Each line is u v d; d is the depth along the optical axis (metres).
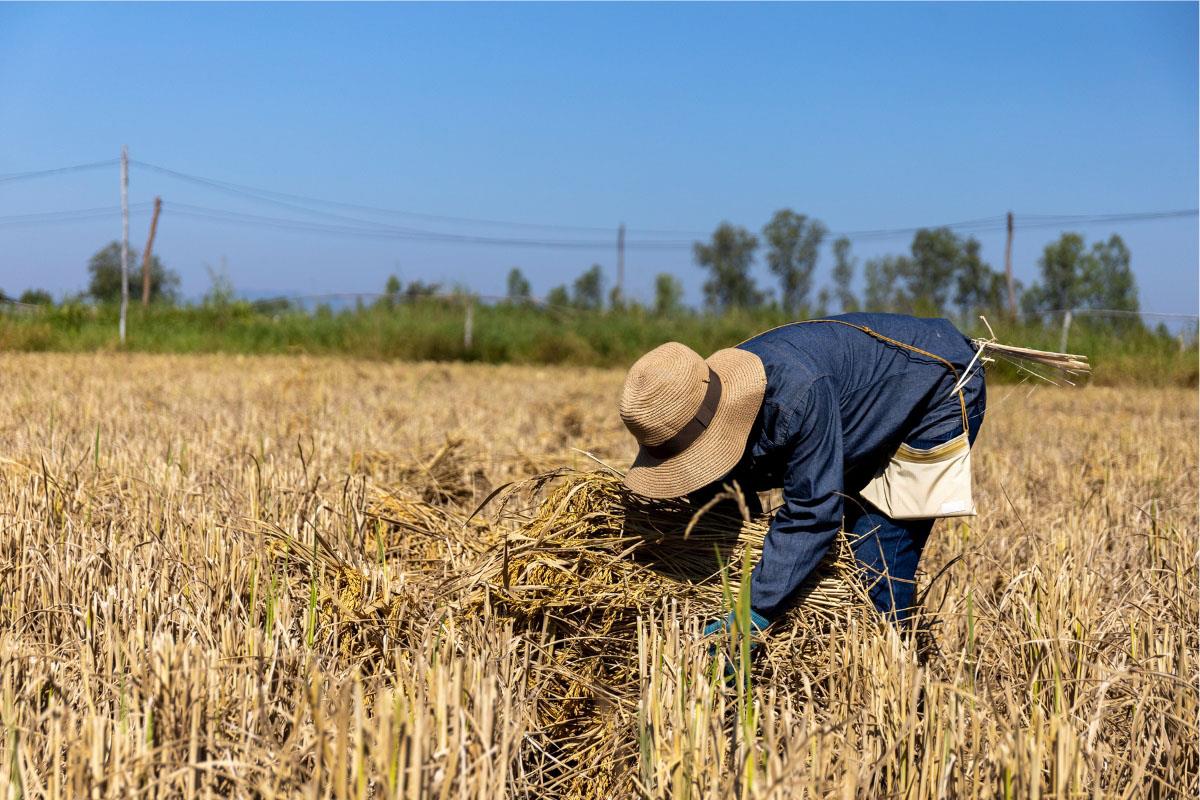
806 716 2.43
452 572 3.36
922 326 3.33
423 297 26.80
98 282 54.22
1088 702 2.73
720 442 2.88
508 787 2.35
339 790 1.99
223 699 2.41
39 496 4.55
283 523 4.15
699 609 3.03
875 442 3.15
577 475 3.43
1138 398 15.86
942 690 2.45
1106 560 4.33
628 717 2.76
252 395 11.23
